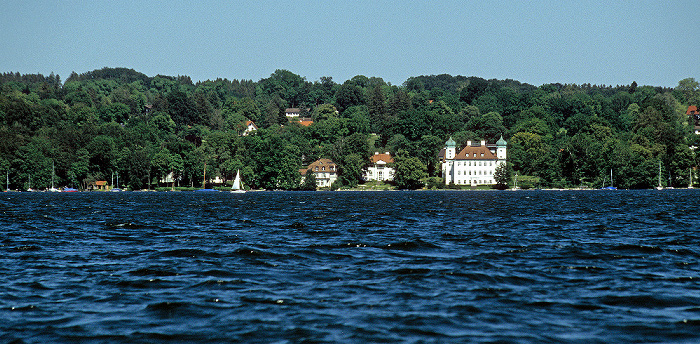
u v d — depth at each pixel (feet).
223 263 173.17
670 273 156.46
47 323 115.24
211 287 142.10
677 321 114.42
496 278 150.00
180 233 259.80
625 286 141.28
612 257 181.78
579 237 235.81
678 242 217.15
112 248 207.82
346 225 295.48
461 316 117.80
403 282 146.00
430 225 293.84
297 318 117.08
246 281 148.15
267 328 111.45
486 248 202.39
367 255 187.21
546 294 134.10
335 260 177.78
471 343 103.45
